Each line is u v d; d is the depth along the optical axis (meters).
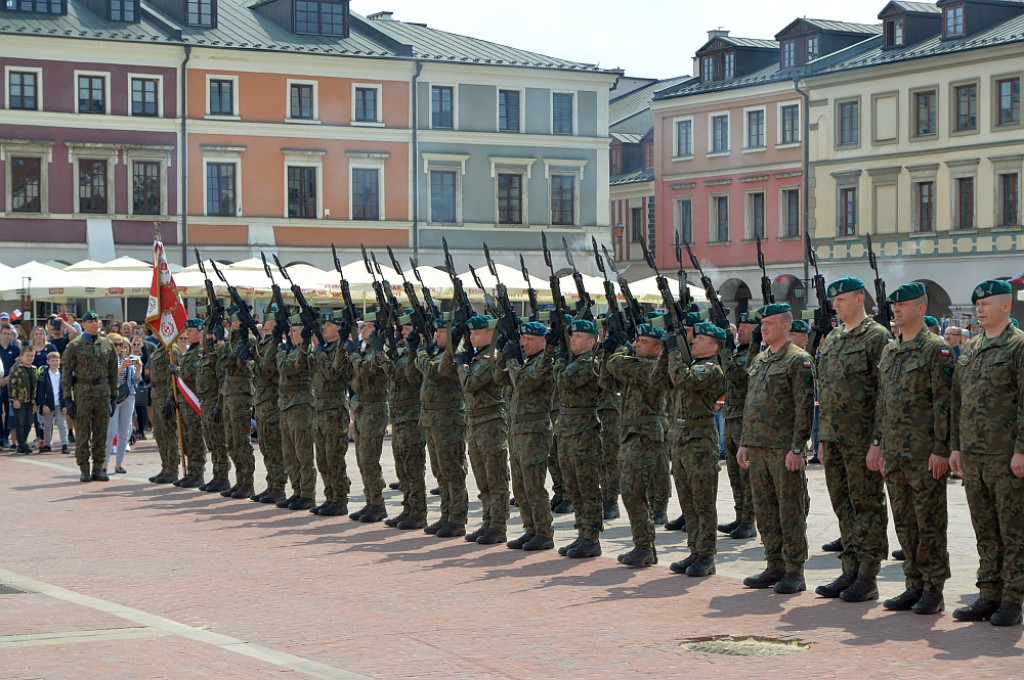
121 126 51.62
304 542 15.55
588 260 59.00
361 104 55.19
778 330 12.40
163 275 21.52
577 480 14.30
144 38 51.38
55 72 50.69
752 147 59.09
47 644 10.38
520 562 14.03
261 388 19.03
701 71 62.16
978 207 51.03
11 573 13.62
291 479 18.62
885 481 11.67
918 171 52.84
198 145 52.78
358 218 55.28
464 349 15.54
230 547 15.22
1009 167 50.12
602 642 10.37
